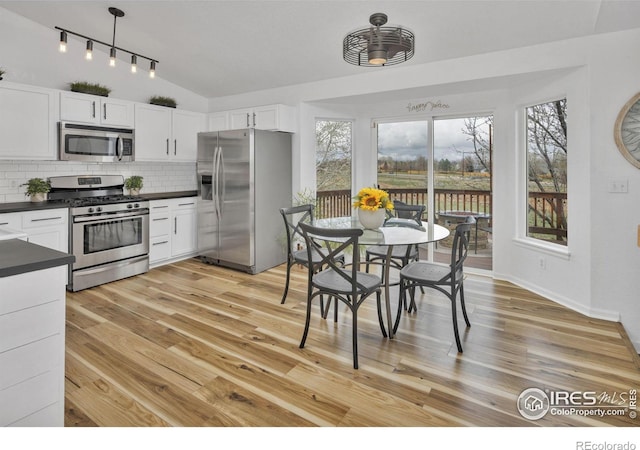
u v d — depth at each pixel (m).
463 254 2.78
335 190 4.93
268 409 1.84
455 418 1.76
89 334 2.66
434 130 4.42
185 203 4.73
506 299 3.40
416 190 4.59
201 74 4.65
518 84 3.61
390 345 2.52
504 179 3.92
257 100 4.98
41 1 3.40
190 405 1.86
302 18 3.24
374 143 4.80
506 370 2.19
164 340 2.58
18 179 3.71
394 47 2.60
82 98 3.84
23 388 1.41
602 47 2.82
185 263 4.73
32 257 1.45
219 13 3.30
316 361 2.31
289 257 3.31
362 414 1.80
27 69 3.77
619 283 2.86
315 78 4.38
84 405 1.85
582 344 2.51
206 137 4.56
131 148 4.26
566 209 3.33
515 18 2.82
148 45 3.99
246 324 2.87
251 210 4.19
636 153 2.71
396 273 4.45
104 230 3.80
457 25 2.99
